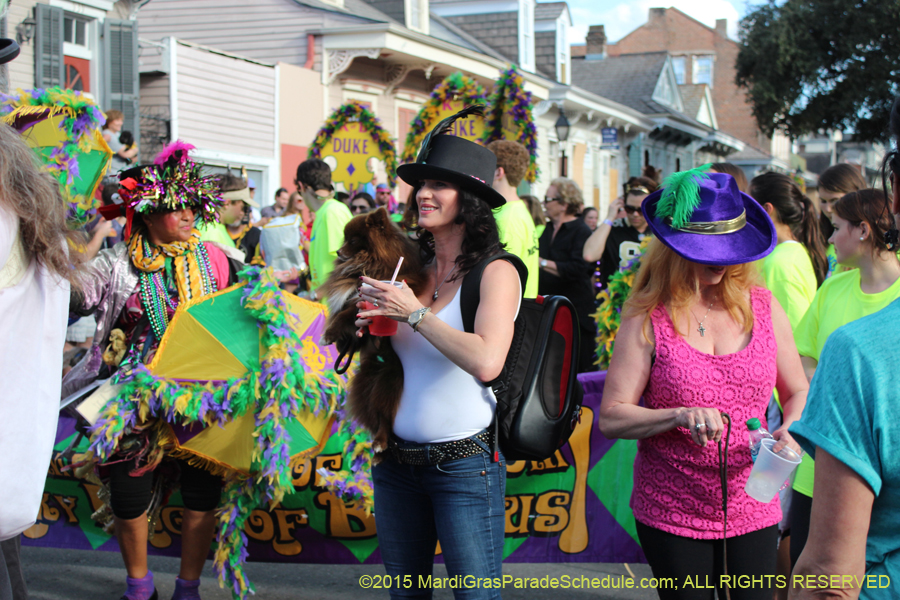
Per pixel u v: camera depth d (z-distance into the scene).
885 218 2.72
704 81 50.38
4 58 2.14
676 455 2.36
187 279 3.27
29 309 1.89
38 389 1.90
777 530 2.44
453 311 2.37
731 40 50.12
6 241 1.80
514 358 2.43
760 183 3.60
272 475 3.03
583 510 3.71
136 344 3.19
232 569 3.24
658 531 2.39
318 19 15.56
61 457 3.71
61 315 1.99
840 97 23.36
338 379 3.23
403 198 15.46
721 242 2.36
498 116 7.40
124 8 12.55
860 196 2.85
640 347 2.44
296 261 6.82
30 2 10.74
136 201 3.08
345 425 3.32
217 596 3.69
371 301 2.26
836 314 2.96
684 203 2.36
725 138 37.59
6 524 1.84
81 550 4.26
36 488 1.89
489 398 2.40
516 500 3.73
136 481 3.15
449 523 2.36
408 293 2.25
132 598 3.25
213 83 13.56
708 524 2.35
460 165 2.38
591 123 25.48
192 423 3.09
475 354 2.18
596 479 3.71
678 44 50.84
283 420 3.06
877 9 22.36
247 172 14.37
